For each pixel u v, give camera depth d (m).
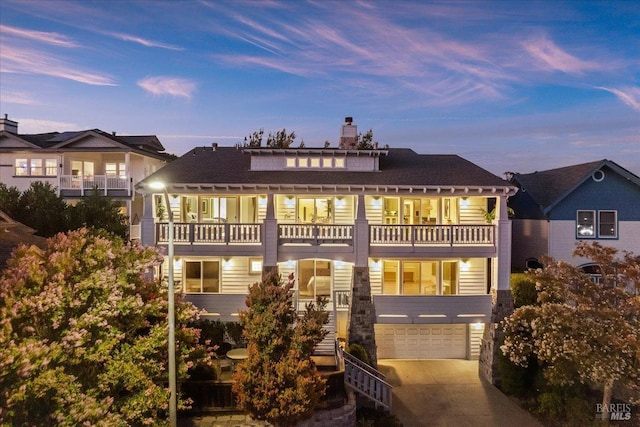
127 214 25.70
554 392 14.85
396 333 19.78
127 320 10.23
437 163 21.78
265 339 11.41
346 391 14.14
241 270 19.44
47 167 27.02
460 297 17.70
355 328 17.48
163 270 19.08
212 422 12.72
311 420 12.45
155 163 30.95
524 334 16.20
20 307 7.66
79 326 8.50
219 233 17.97
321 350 17.47
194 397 13.13
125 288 10.23
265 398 10.80
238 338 16.95
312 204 20.17
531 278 15.05
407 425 14.04
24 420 7.67
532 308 14.20
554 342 13.31
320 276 19.84
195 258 19.28
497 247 17.91
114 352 9.84
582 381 13.06
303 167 20.34
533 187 24.52
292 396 10.75
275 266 17.75
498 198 18.11
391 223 20.19
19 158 26.92
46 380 7.28
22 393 6.66
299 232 18.00
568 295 13.96
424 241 18.03
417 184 18.08
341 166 20.33
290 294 12.12
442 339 19.81
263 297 11.77
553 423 14.23
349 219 20.11
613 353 12.88
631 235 21.95
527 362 15.68
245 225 17.97
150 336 10.30
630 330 12.24
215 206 20.36
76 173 28.00
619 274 14.04
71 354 8.44
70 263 9.25
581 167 23.50
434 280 19.48
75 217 19.69
